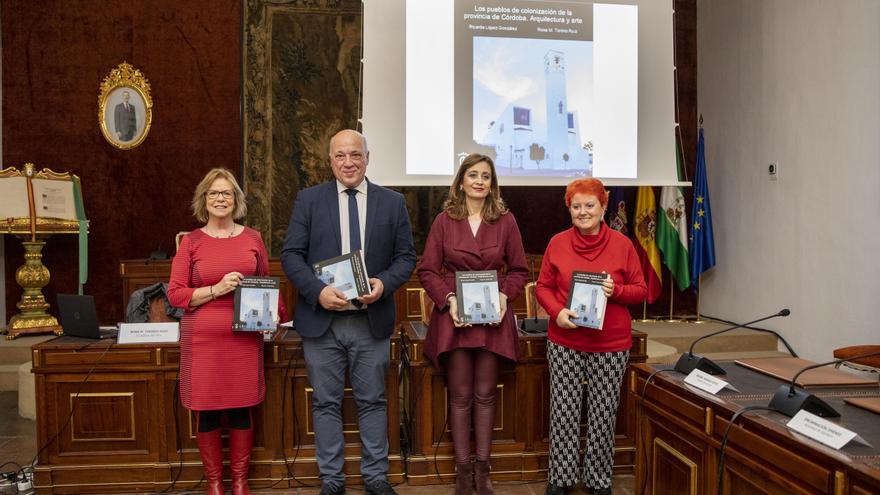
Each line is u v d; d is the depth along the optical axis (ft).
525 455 10.91
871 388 6.78
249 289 9.09
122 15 21.68
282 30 22.18
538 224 23.15
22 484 10.44
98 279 21.98
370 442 9.75
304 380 10.62
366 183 9.86
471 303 9.23
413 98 18.39
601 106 19.12
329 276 9.11
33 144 21.62
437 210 22.75
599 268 9.55
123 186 21.95
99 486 10.31
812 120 17.08
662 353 16.79
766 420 5.69
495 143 18.74
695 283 21.45
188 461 10.44
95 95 21.75
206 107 22.02
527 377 11.00
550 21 18.99
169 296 9.21
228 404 9.15
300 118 22.33
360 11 22.48
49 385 10.27
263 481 10.50
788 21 18.07
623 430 11.28
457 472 9.84
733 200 21.01
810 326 17.20
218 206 9.39
